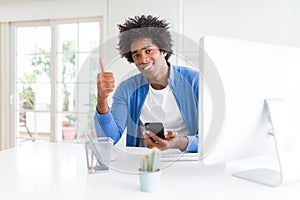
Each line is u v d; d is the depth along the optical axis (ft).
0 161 4.26
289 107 3.60
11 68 12.02
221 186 3.23
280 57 3.52
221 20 9.39
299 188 3.22
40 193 2.97
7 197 2.85
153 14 9.73
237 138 3.26
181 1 9.58
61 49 11.41
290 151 3.34
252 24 9.14
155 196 2.90
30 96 11.95
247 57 3.23
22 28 11.91
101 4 10.40
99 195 2.93
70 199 2.81
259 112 3.39
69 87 11.36
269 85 3.43
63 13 10.91
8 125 12.00
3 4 11.59
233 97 3.16
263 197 2.92
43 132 11.88
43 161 4.27
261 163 4.24
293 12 8.74
